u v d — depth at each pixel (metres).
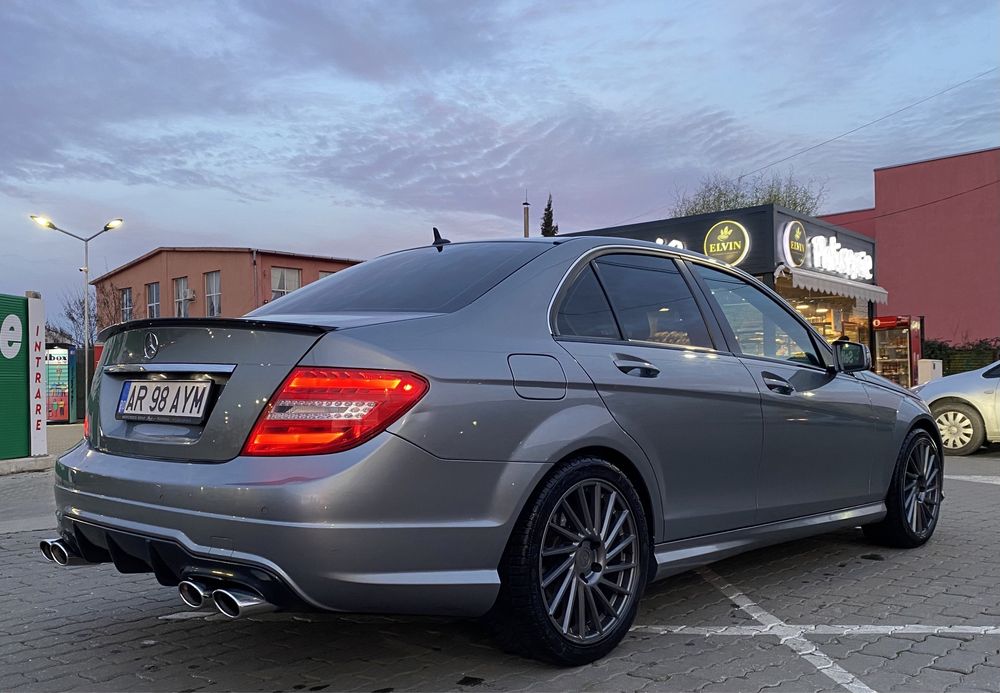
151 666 3.15
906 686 2.82
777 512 3.96
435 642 3.36
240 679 2.99
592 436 3.01
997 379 10.51
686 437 3.45
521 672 2.98
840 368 4.50
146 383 2.93
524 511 2.84
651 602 3.92
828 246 17.03
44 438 11.84
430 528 2.58
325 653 3.26
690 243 15.89
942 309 30.44
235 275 39.81
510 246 3.52
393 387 2.55
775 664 3.04
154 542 2.65
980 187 29.64
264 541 2.42
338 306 3.23
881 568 4.54
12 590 4.38
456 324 2.86
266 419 2.54
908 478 5.01
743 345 3.98
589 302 3.35
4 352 11.35
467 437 2.67
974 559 4.75
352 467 2.46
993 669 2.98
